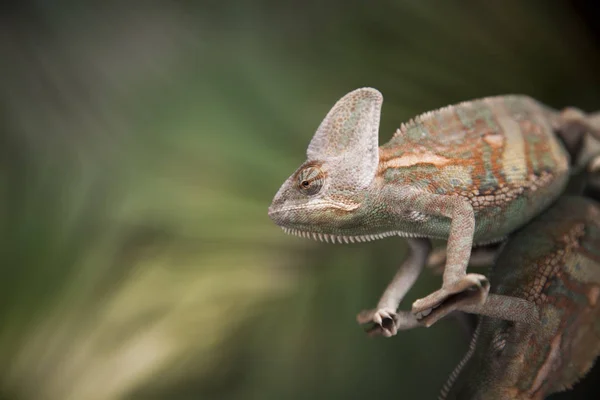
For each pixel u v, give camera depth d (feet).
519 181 2.82
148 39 3.82
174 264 3.31
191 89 3.58
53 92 3.86
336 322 3.24
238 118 3.49
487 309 2.68
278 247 3.31
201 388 3.19
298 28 3.62
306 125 3.46
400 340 3.24
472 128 2.85
